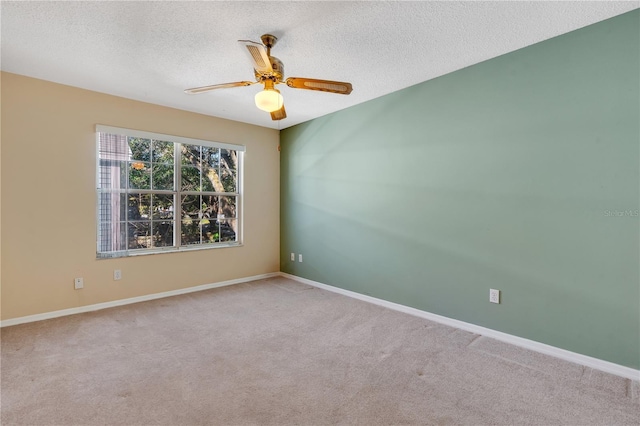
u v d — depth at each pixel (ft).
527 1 6.31
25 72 9.57
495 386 6.56
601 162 7.13
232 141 14.74
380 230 11.87
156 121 12.39
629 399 6.08
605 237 7.11
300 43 7.92
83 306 10.90
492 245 8.91
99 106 11.10
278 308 11.42
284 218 16.44
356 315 10.74
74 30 7.27
